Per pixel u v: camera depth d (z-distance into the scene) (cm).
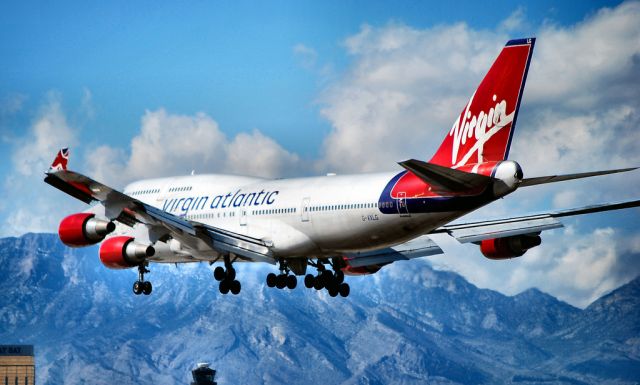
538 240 3788
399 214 3581
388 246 3778
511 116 3431
